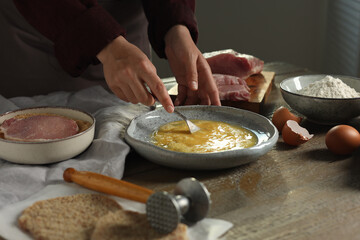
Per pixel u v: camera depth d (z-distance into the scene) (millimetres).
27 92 1223
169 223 514
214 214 597
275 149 791
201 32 2297
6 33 1147
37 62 1189
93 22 780
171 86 1159
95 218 567
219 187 663
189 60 910
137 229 531
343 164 735
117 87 819
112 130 786
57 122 746
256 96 1003
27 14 850
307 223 575
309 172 708
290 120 821
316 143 816
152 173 708
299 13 2453
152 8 998
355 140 748
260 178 689
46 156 691
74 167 688
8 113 782
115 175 678
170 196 506
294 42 2518
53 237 527
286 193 647
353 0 2258
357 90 952
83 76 1222
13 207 597
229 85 1016
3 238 545
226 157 668
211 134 783
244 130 803
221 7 2277
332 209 604
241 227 568
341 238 545
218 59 1151
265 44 2459
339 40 2441
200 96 954
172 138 766
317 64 2635
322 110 853
